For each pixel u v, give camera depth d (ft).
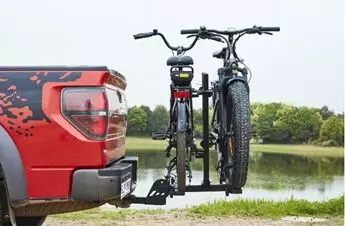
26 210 16.06
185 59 20.06
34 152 15.33
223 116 19.86
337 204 32.37
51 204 15.89
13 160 15.24
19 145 15.31
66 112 15.40
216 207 32.40
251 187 67.97
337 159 152.66
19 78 15.43
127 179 16.62
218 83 20.47
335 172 122.42
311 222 28.30
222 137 19.85
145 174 47.60
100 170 15.38
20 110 15.30
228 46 20.45
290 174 108.47
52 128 15.31
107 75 15.65
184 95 19.76
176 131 19.85
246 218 29.48
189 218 29.22
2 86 15.38
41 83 15.42
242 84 19.33
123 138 19.35
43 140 15.33
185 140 19.40
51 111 15.34
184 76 19.89
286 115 144.87
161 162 60.39
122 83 18.74
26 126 15.29
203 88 20.62
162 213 31.07
